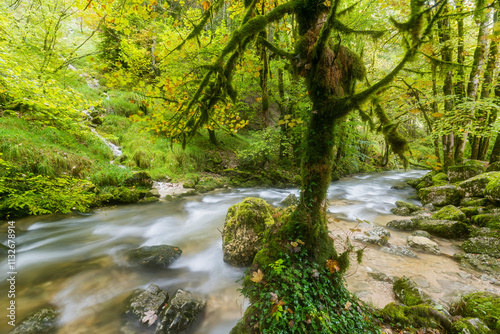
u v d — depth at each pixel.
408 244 5.04
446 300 3.25
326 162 2.58
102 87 14.53
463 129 7.77
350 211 7.77
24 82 4.99
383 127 2.46
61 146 8.26
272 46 2.61
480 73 7.37
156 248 4.61
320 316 2.19
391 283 3.65
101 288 3.60
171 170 11.16
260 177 12.41
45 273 3.91
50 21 9.09
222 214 7.38
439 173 9.83
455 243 5.09
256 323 2.33
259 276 2.57
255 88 10.95
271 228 3.26
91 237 5.44
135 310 3.04
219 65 2.49
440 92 9.22
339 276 2.61
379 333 2.36
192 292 3.61
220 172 12.87
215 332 2.91
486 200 6.04
